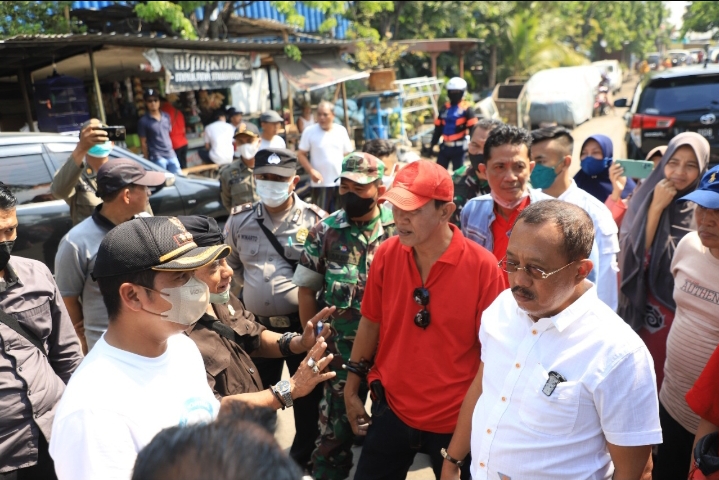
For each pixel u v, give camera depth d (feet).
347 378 9.37
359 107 49.19
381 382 8.74
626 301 11.14
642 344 5.84
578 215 5.84
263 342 9.09
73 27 31.14
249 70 33.86
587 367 5.82
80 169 13.52
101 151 13.75
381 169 10.10
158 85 34.55
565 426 5.87
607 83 83.46
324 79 38.63
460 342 8.14
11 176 17.56
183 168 32.50
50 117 25.59
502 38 93.76
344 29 58.90
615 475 5.97
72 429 5.02
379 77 49.44
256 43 32.86
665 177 10.78
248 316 9.13
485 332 6.71
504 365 6.38
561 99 54.90
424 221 7.81
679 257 9.09
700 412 6.95
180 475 2.77
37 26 29.17
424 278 8.26
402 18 71.56
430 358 8.18
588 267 5.87
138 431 5.25
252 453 2.86
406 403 8.38
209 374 7.86
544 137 10.91
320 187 26.22
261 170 11.21
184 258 5.48
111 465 5.00
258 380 8.52
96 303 10.13
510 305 6.58
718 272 8.47
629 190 15.01
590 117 65.82
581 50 146.72
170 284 5.48
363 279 10.16
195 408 5.79
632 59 202.08
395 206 7.72
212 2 36.37
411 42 56.80
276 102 46.09
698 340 8.63
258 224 11.69
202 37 36.96
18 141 17.93
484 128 13.01
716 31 122.72
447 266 8.06
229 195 20.29
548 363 5.97
